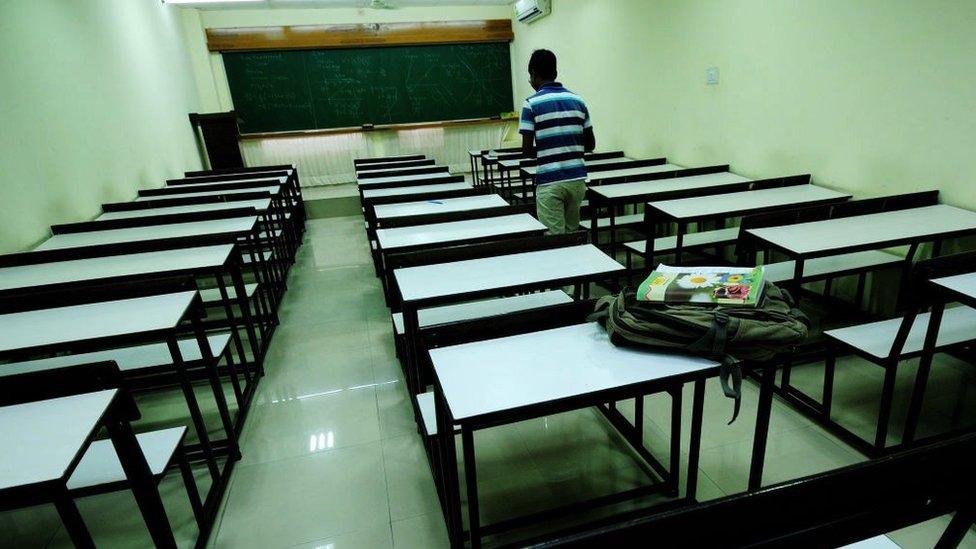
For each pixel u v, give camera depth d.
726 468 1.84
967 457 0.57
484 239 2.45
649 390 1.22
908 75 2.56
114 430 1.26
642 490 1.70
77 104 3.71
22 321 1.69
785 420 2.08
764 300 1.33
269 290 3.36
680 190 3.18
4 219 2.70
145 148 4.94
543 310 1.50
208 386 2.65
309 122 8.27
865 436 1.96
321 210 6.70
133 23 5.10
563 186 3.18
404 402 2.42
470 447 1.19
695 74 4.25
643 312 1.31
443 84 8.64
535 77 3.16
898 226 2.25
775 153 3.51
